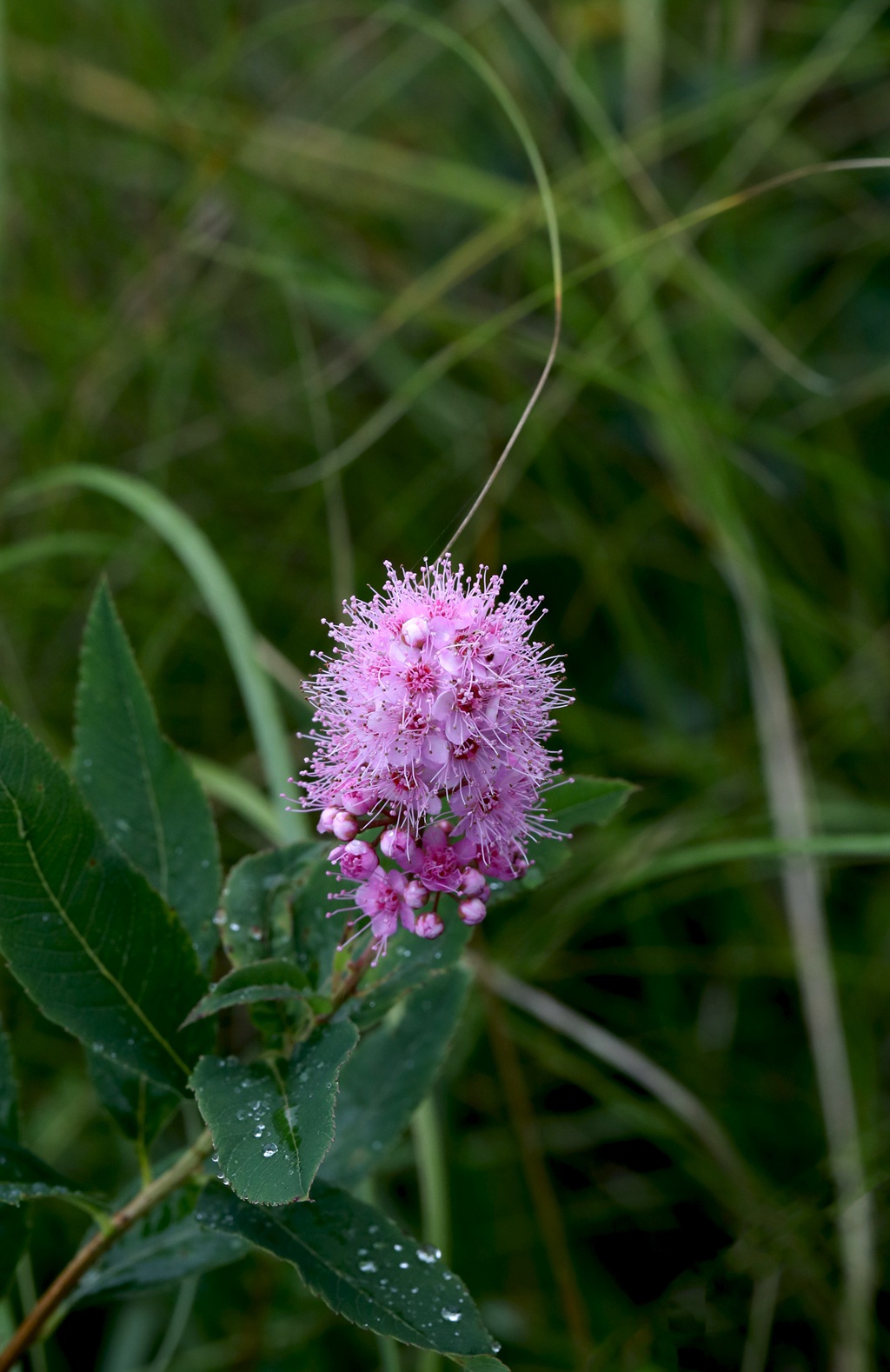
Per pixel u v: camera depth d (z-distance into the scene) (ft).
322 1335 10.07
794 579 14.12
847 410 14.73
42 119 14.33
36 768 6.03
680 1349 9.05
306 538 13.89
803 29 15.48
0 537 13.76
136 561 13.50
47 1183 6.69
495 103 15.69
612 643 14.11
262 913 6.52
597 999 12.09
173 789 7.49
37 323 13.80
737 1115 11.37
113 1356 9.86
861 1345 9.22
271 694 10.15
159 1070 6.44
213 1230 6.16
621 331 13.83
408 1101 7.77
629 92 15.57
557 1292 10.44
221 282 14.73
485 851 5.85
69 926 6.21
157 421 14.05
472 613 5.86
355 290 13.67
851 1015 11.89
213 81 14.75
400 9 11.86
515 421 13.57
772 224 15.52
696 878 12.39
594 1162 11.17
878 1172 9.72
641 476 14.03
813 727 13.35
